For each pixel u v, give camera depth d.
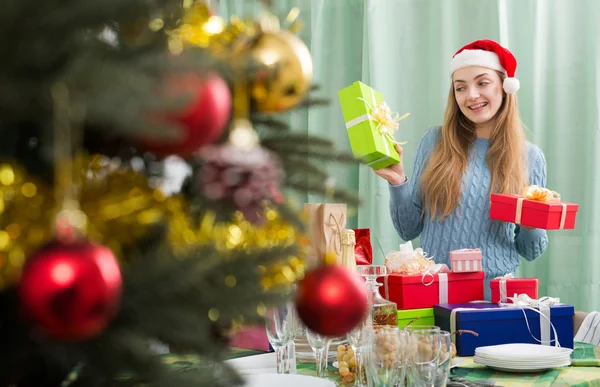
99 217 0.50
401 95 3.32
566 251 3.01
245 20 0.65
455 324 1.64
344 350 1.35
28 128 0.50
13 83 0.44
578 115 3.03
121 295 0.46
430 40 3.26
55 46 0.44
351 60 3.45
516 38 3.15
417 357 1.14
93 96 0.40
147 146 0.51
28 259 0.43
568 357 1.39
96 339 0.47
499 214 2.22
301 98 0.66
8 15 0.43
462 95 2.65
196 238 0.54
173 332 0.47
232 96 0.59
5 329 0.49
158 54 0.46
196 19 0.59
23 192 0.47
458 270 1.84
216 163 0.55
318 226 1.43
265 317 0.55
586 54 3.02
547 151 3.09
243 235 0.58
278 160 0.63
